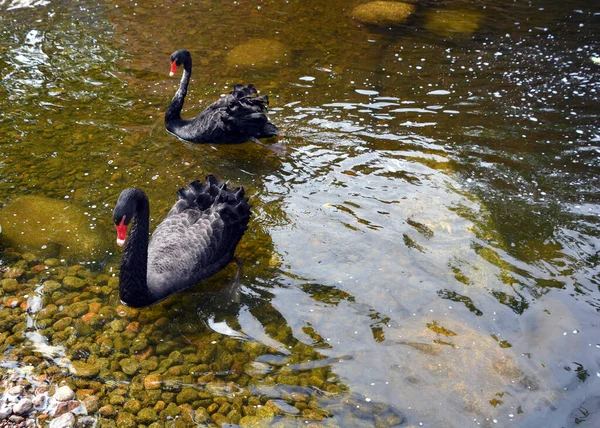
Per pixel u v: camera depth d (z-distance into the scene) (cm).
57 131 457
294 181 425
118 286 358
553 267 371
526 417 306
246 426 301
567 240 386
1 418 301
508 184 423
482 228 392
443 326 342
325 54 559
